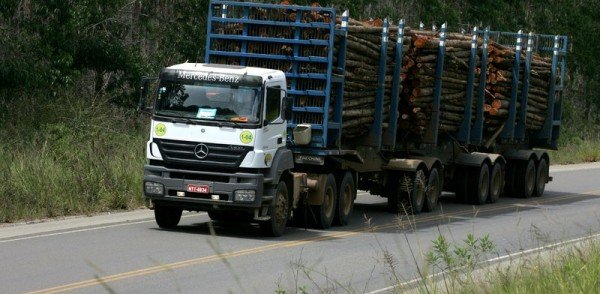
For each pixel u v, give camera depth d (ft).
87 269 118.21
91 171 183.93
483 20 448.24
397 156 208.95
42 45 244.42
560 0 508.94
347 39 173.37
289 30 170.40
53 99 246.06
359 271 126.52
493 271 108.78
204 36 284.61
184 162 153.89
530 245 156.46
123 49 261.85
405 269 128.26
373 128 189.78
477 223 190.08
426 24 402.11
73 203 170.09
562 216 207.51
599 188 285.84
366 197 237.45
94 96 262.67
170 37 284.20
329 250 144.77
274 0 293.02
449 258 100.99
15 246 133.49
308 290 110.22
